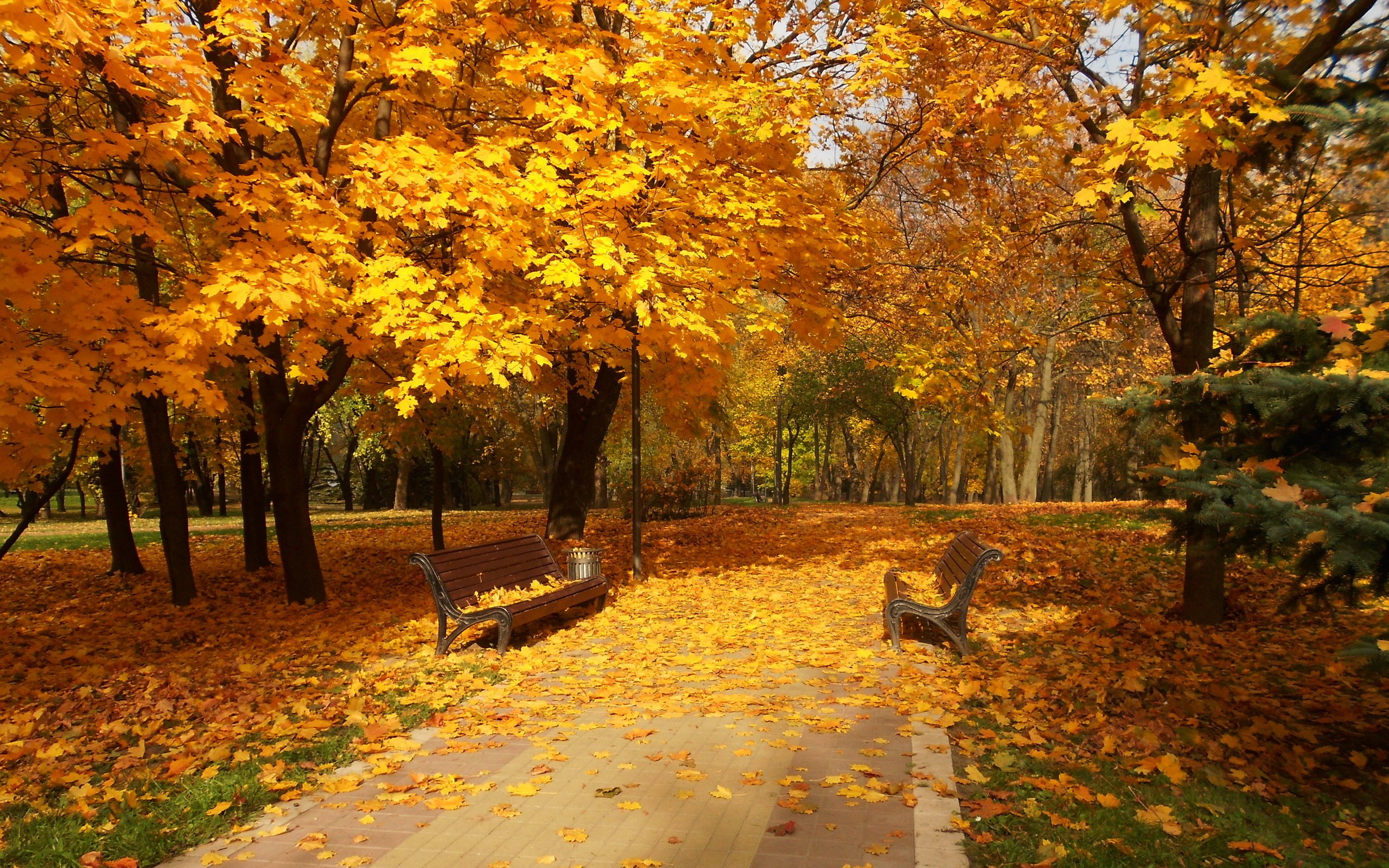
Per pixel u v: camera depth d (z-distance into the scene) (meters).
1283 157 6.01
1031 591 9.27
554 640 7.61
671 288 8.73
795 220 9.45
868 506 29.73
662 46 8.43
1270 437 4.54
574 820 3.73
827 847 3.38
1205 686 5.50
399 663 6.85
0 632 9.48
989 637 7.23
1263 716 4.91
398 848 3.50
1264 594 8.49
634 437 11.06
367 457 34.66
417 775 4.32
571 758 4.52
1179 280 7.49
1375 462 3.89
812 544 15.09
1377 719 4.85
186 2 8.84
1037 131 7.23
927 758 4.32
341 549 17.39
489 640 7.65
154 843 3.59
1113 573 9.91
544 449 31.44
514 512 29.89
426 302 8.15
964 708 5.20
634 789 4.07
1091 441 35.03
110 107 9.45
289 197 7.26
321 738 4.92
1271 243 7.93
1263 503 3.72
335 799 4.04
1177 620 7.58
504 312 8.19
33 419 5.88
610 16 12.25
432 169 7.13
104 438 6.77
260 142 9.87
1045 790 3.84
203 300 6.54
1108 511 17.73
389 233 8.16
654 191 8.59
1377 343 3.68
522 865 3.32
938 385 10.93
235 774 4.31
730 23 9.27
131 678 6.84
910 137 10.39
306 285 6.63
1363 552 3.34
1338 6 5.60
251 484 13.83
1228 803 3.70
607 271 7.84
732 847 3.41
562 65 7.66
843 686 5.84
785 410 36.16
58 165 6.47
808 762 4.36
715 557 13.71
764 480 59.38
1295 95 5.08
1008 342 11.16
